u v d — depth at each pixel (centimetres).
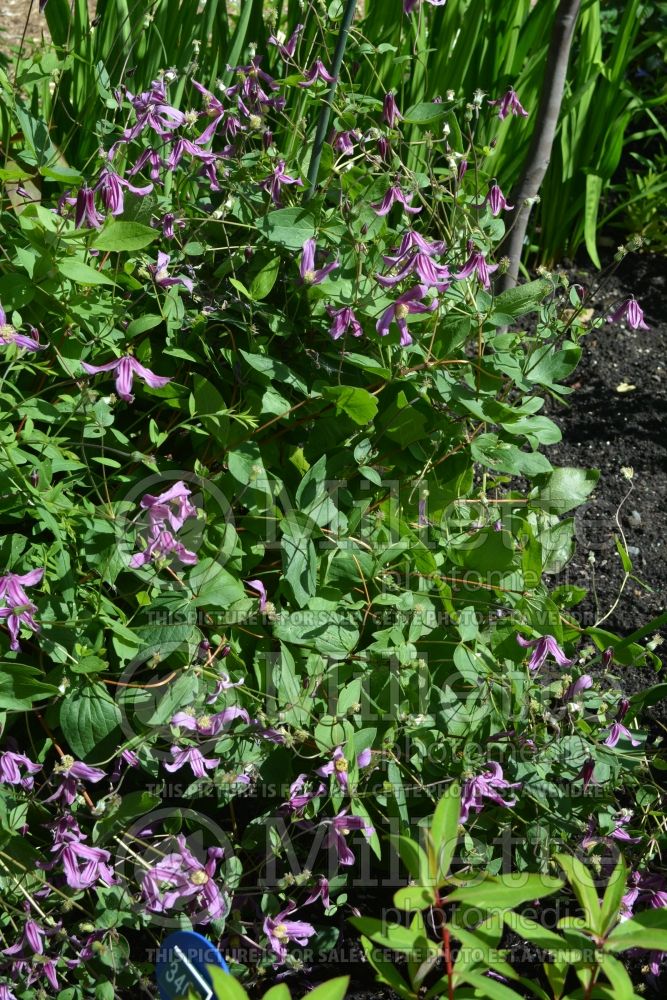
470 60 167
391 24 158
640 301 188
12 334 103
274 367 113
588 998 92
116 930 106
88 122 142
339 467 118
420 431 117
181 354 113
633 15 177
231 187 120
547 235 192
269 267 116
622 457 162
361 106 135
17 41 213
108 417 108
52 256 108
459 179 125
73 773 101
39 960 101
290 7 152
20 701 101
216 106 118
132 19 143
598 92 183
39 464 105
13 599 99
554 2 167
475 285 122
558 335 125
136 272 118
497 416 120
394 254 117
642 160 201
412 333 122
